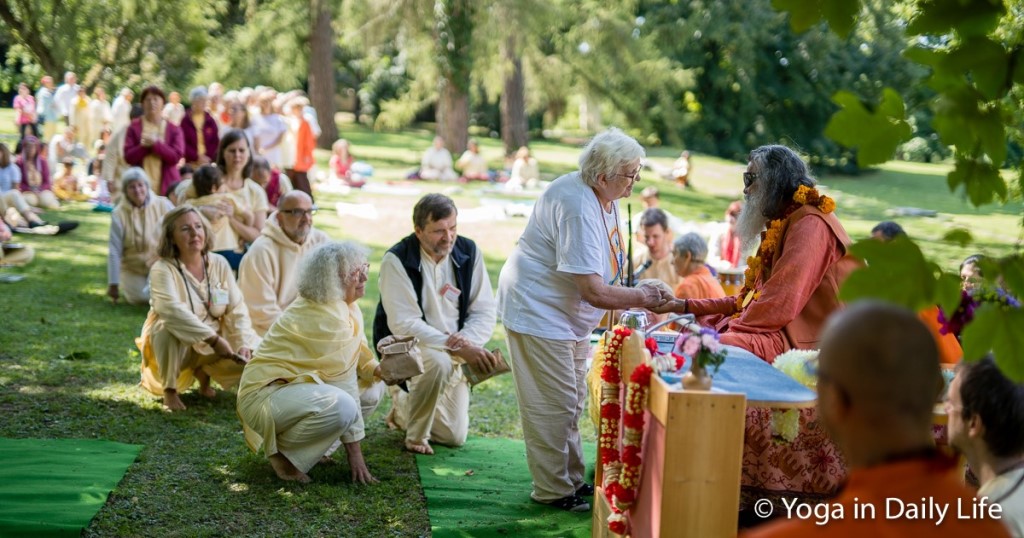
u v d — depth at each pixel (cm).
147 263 1030
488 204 2003
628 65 2855
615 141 507
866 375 195
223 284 705
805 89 3606
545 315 524
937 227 2153
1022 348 237
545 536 495
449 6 2681
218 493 539
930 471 194
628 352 400
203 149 1347
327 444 558
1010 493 313
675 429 332
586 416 774
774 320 462
